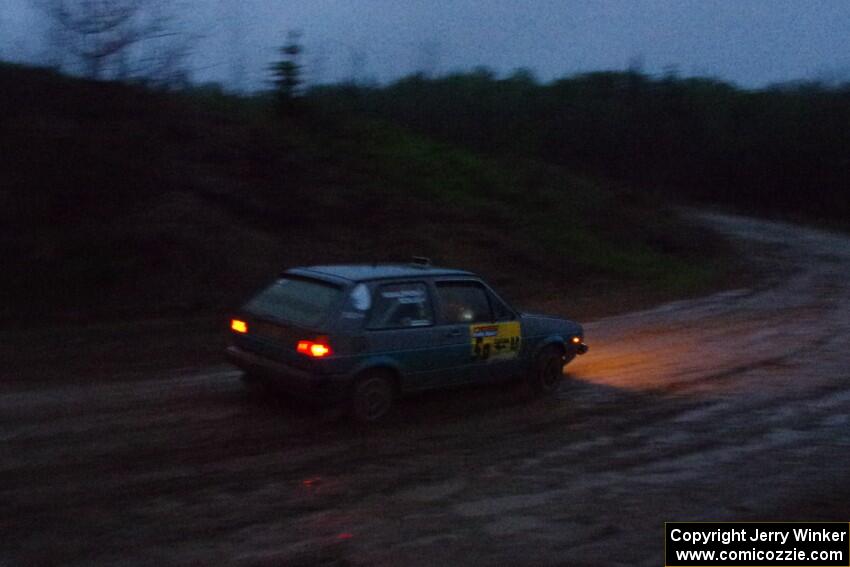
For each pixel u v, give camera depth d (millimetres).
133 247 13875
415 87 42062
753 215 53375
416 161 25328
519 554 5316
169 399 8570
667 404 9531
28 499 5801
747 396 10055
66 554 5004
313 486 6371
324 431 7754
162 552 5098
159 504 5848
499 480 6742
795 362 12297
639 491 6598
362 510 5949
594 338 13914
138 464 6613
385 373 8117
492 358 9008
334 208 18703
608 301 18766
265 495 6121
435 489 6461
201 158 17547
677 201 56062
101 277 13086
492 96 47719
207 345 11453
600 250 24906
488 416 8695
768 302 19797
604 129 59969
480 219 23062
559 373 9891
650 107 61531
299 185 18719
